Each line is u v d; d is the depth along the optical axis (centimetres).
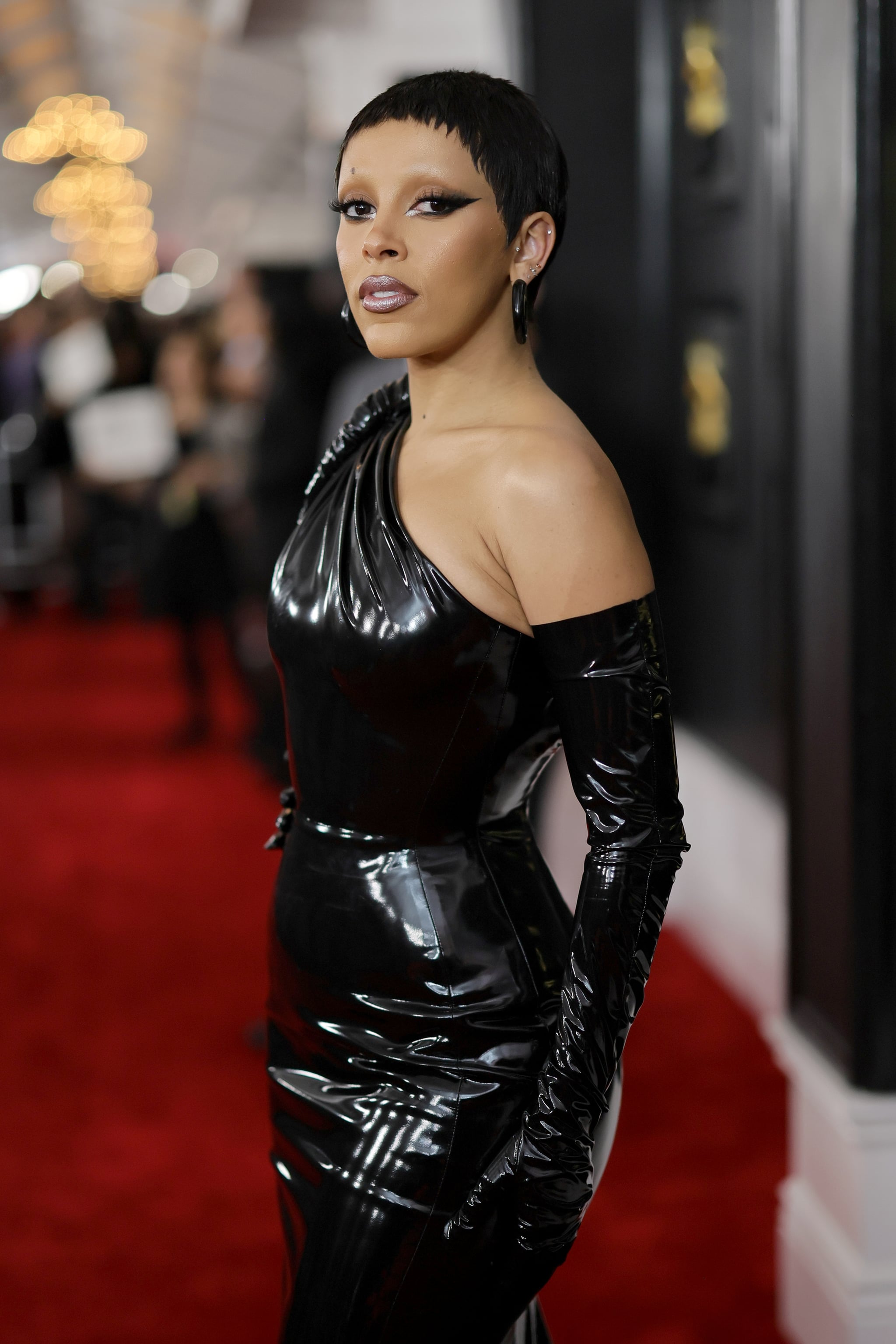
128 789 566
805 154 218
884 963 210
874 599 202
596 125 417
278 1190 139
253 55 1101
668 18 403
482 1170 127
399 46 688
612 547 119
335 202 130
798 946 234
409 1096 129
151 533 597
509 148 124
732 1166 281
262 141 1572
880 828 207
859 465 201
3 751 627
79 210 1795
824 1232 223
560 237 130
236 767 595
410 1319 127
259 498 482
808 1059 226
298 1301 130
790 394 226
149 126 1736
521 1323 147
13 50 1399
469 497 124
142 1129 302
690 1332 231
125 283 2028
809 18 214
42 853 490
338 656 127
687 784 405
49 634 887
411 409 139
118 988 376
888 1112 211
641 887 120
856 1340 212
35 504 926
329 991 133
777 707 335
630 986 120
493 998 129
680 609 411
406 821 130
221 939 409
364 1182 128
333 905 133
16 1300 241
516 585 122
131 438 600
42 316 889
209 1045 341
